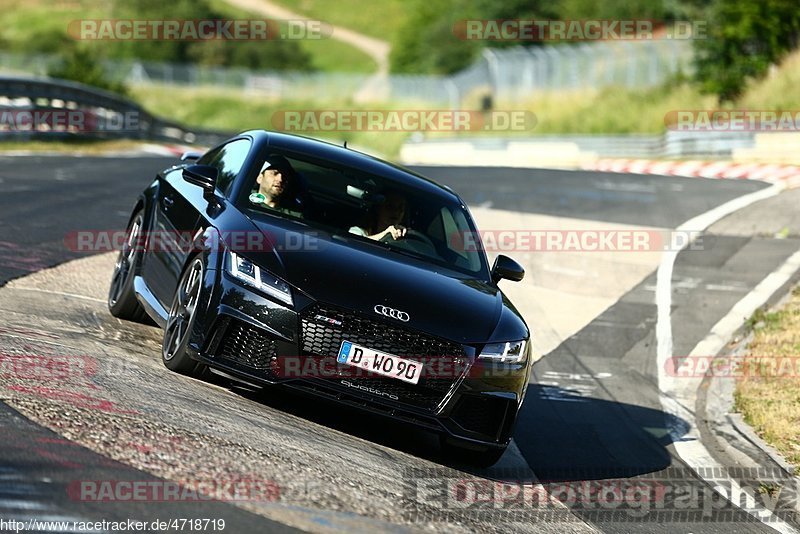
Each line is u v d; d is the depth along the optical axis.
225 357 18.91
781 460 26.33
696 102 127.62
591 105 144.62
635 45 147.75
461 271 22.44
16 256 31.56
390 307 19.00
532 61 163.38
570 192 74.31
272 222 20.97
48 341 20.39
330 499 14.84
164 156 90.00
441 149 141.12
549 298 43.72
